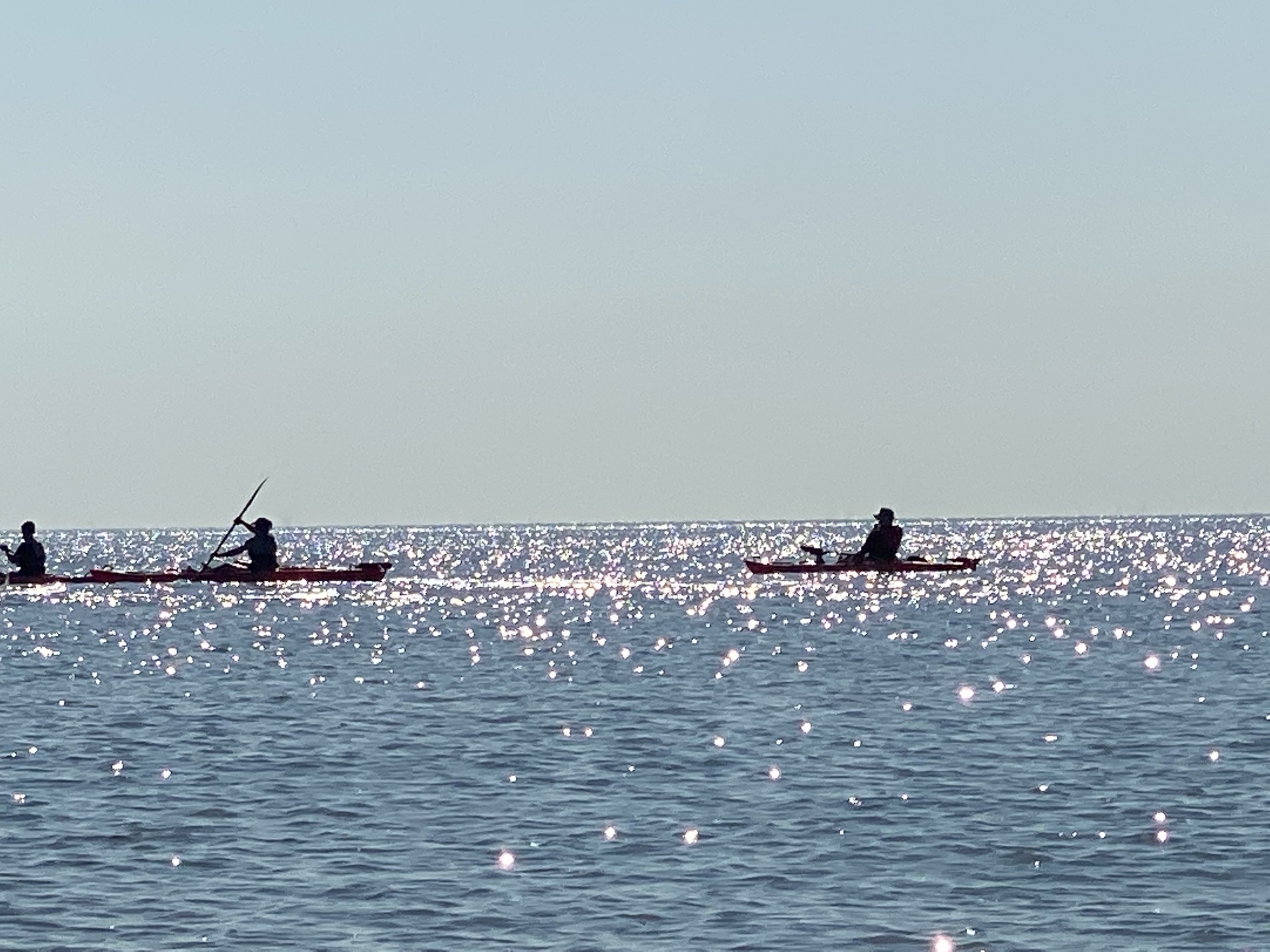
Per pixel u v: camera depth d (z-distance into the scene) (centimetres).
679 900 2777
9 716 4972
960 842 3175
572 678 5966
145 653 6925
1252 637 7350
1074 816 3397
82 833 3288
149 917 2683
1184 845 3130
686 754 4188
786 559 18625
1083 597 10225
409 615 9038
